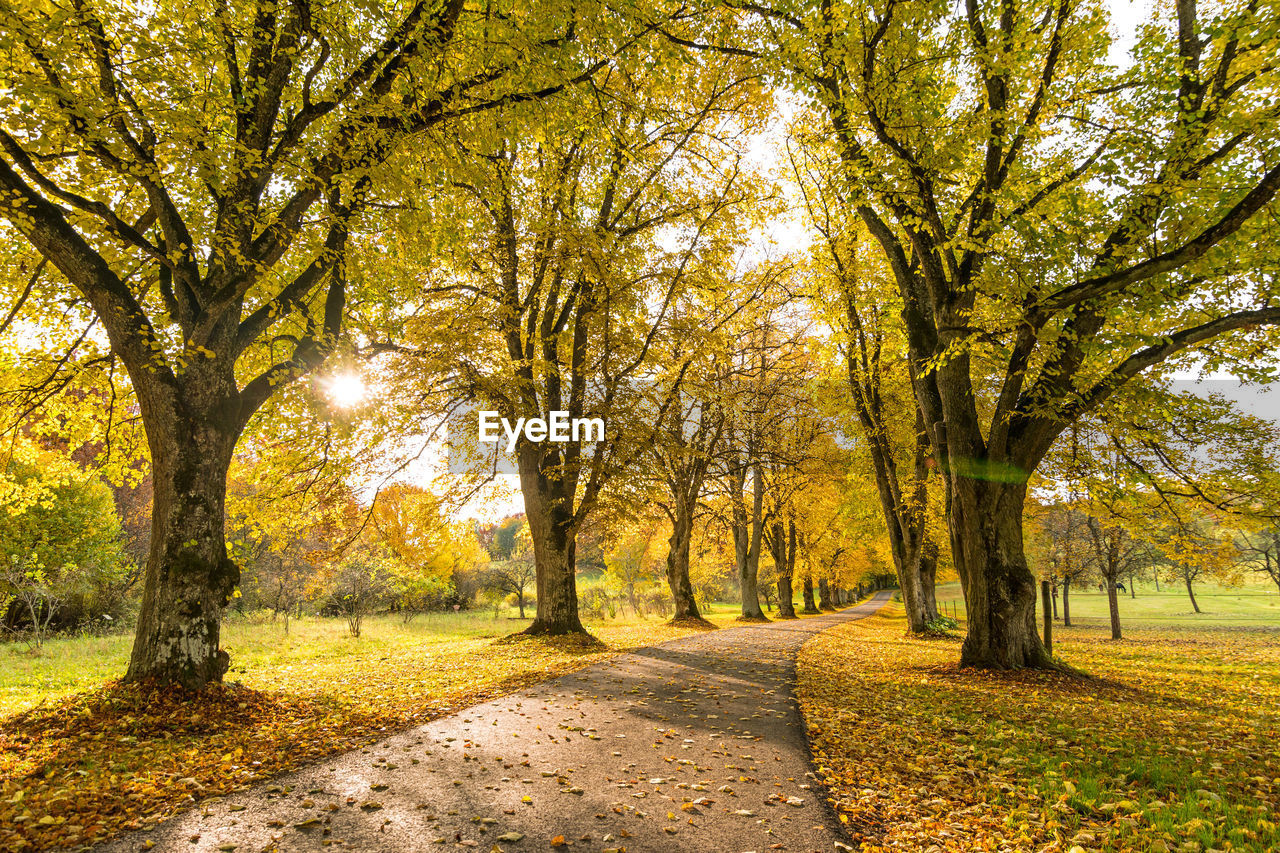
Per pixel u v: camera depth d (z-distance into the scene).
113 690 6.86
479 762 5.26
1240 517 11.05
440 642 18.05
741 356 25.12
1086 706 8.00
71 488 21.52
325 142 8.09
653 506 25.12
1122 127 8.66
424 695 8.42
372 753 5.49
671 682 9.59
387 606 27.66
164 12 7.61
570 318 18.28
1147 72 8.95
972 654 10.81
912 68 9.57
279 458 13.51
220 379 7.94
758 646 15.70
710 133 17.00
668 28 10.22
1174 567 34.25
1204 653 16.81
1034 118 9.89
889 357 18.62
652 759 5.45
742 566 30.77
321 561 16.45
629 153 12.16
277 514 13.81
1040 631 28.64
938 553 24.20
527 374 15.77
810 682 9.87
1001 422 10.55
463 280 17.05
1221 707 8.48
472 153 9.14
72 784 4.58
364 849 3.56
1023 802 4.48
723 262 18.06
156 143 7.42
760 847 3.70
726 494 28.11
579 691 8.66
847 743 6.12
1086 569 31.42
